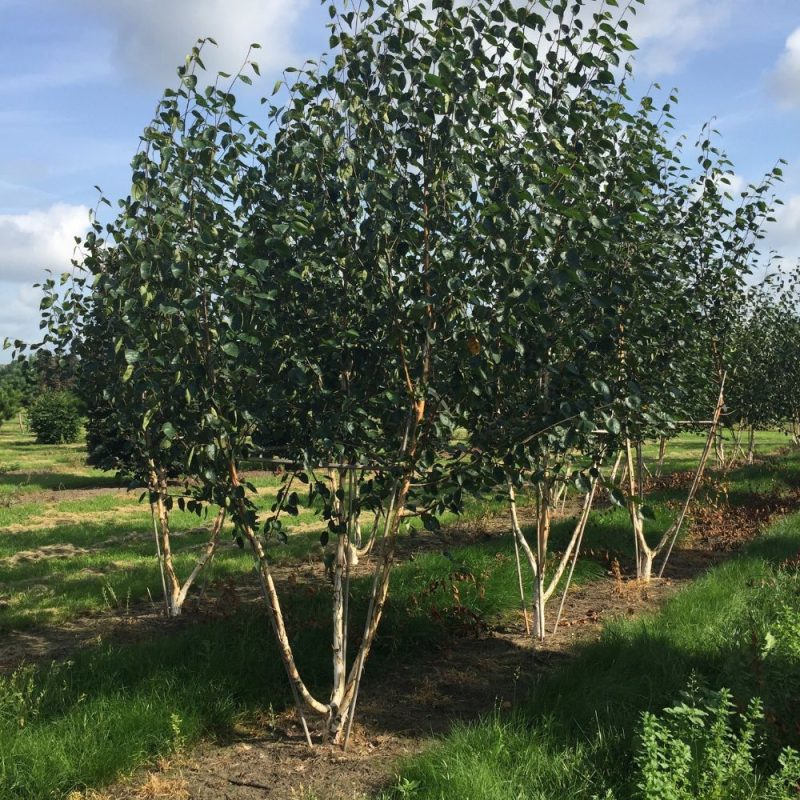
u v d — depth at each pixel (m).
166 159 4.01
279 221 4.22
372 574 8.09
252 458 4.61
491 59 4.20
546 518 6.52
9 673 5.76
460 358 4.18
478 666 5.90
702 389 8.76
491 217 3.89
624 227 4.85
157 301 4.13
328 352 4.38
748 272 8.09
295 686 4.59
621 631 5.93
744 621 6.00
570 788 3.68
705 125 7.48
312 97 4.45
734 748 3.77
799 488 14.02
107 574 9.43
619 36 4.23
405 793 3.67
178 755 4.53
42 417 38.88
